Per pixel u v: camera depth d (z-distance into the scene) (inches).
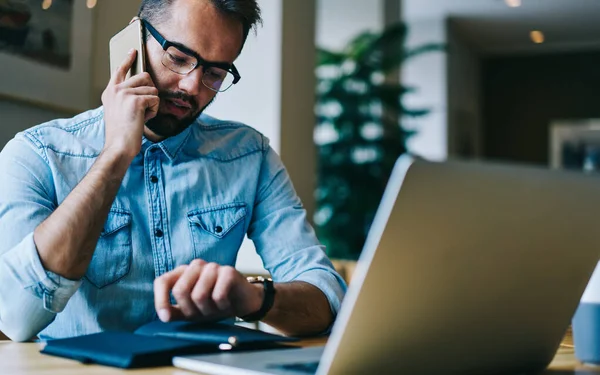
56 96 86.2
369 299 27.0
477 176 27.2
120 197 54.9
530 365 36.3
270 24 131.9
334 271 55.3
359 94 249.8
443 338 30.6
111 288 53.3
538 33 315.9
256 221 62.2
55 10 85.7
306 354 36.3
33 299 44.1
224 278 39.3
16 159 52.4
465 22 306.7
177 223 56.7
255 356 35.5
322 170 250.1
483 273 29.8
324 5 269.0
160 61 52.3
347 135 250.8
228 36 53.2
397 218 25.9
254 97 132.0
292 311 46.4
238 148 61.7
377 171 250.7
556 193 30.2
